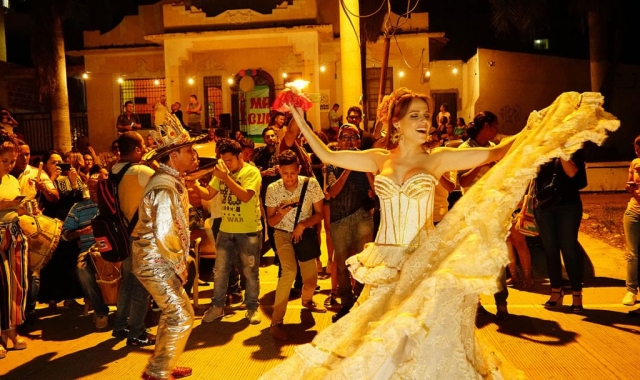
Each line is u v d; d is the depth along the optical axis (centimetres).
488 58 2206
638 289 720
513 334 608
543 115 410
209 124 2181
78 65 2381
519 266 880
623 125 2372
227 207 677
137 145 620
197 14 2094
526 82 2241
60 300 750
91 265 674
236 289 773
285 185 630
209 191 693
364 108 1460
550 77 2258
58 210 823
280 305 625
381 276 388
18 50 2666
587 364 529
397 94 427
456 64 2408
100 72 2267
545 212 681
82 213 703
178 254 474
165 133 484
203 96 2178
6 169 599
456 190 736
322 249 1057
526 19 1691
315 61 2044
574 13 1967
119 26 2266
